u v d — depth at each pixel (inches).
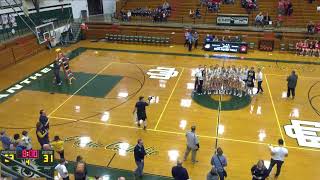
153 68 787.4
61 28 1028.5
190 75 736.3
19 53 846.5
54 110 568.4
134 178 389.4
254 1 1072.2
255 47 964.0
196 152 425.4
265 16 1018.1
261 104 593.0
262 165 339.3
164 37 1012.5
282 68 792.3
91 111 565.0
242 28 981.8
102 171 404.5
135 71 765.9
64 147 456.4
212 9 1083.3
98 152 444.8
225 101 605.9
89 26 1081.4
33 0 970.7
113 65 810.8
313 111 565.6
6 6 888.3
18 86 677.9
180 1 1130.7
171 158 430.3
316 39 922.1
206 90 642.8
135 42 1029.2
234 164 418.3
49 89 663.8
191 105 587.8
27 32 931.3
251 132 496.7
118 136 484.7
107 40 1051.3
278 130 502.9
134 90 654.5
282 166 416.2
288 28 993.5
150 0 1159.0
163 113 556.7
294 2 1057.5
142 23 1059.3
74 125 517.3
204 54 909.8
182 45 1007.0
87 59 863.1
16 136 393.4
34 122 526.9
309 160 428.8
